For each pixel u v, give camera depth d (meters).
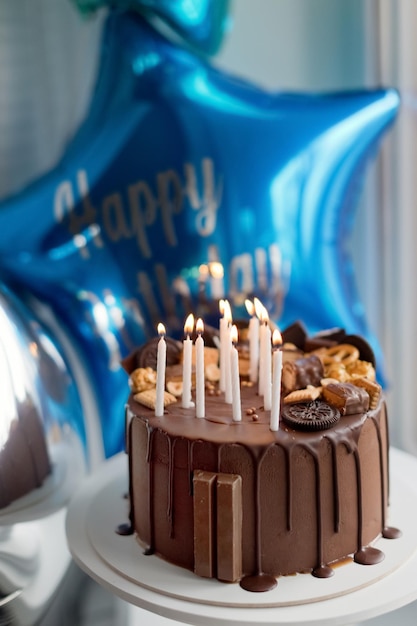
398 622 0.97
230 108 1.28
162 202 1.30
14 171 1.40
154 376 1.02
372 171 1.37
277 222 1.30
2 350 1.02
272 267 1.31
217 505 0.88
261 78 1.39
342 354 1.03
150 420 0.94
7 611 0.98
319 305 1.32
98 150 1.30
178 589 0.89
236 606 0.86
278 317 1.32
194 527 0.90
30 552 1.02
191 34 1.30
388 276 1.37
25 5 1.35
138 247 1.32
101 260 1.32
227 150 1.28
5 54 1.36
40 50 1.37
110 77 1.29
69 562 1.05
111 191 1.30
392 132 1.33
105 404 1.34
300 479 0.89
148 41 1.27
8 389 1.00
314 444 0.89
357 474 0.92
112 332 1.33
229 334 0.99
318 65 1.38
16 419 1.00
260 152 1.28
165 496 0.92
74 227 1.31
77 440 1.16
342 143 1.27
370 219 1.39
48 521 1.06
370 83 1.36
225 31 1.34
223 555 0.89
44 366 1.15
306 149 1.27
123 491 1.07
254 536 0.90
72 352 1.33
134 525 0.98
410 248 1.34
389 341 1.39
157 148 1.29
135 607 1.01
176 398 1.00
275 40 1.38
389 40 1.30
